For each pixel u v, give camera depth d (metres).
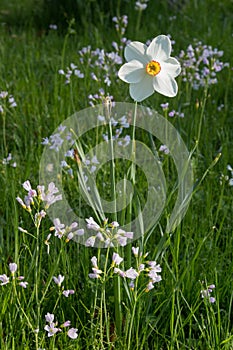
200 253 3.46
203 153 4.82
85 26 7.28
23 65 6.21
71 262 3.31
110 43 6.81
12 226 3.64
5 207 3.86
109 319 2.95
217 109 5.48
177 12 7.86
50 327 2.48
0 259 3.22
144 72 2.58
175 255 3.08
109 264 3.23
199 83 5.31
